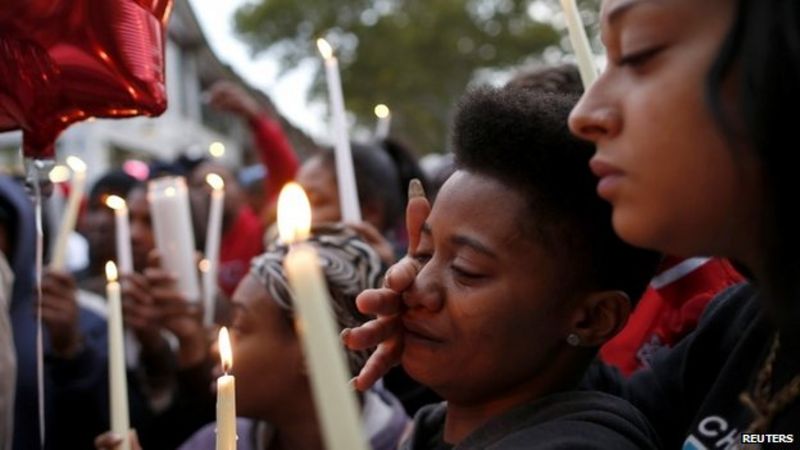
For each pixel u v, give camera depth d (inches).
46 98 42.0
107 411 71.0
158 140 304.8
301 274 15.6
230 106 111.1
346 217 57.4
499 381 31.9
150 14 42.2
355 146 80.7
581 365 33.2
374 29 475.5
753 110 21.4
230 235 104.6
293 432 49.1
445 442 34.1
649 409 35.3
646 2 23.5
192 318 65.7
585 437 29.1
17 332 69.4
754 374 28.2
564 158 31.4
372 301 32.4
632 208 23.8
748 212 23.0
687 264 43.6
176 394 67.1
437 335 31.9
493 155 31.8
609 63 24.9
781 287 22.5
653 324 47.0
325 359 15.4
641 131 23.4
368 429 48.7
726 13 22.8
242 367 48.5
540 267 31.3
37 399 67.7
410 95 465.7
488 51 474.3
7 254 73.2
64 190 120.4
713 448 28.3
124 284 67.2
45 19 39.6
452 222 31.9
